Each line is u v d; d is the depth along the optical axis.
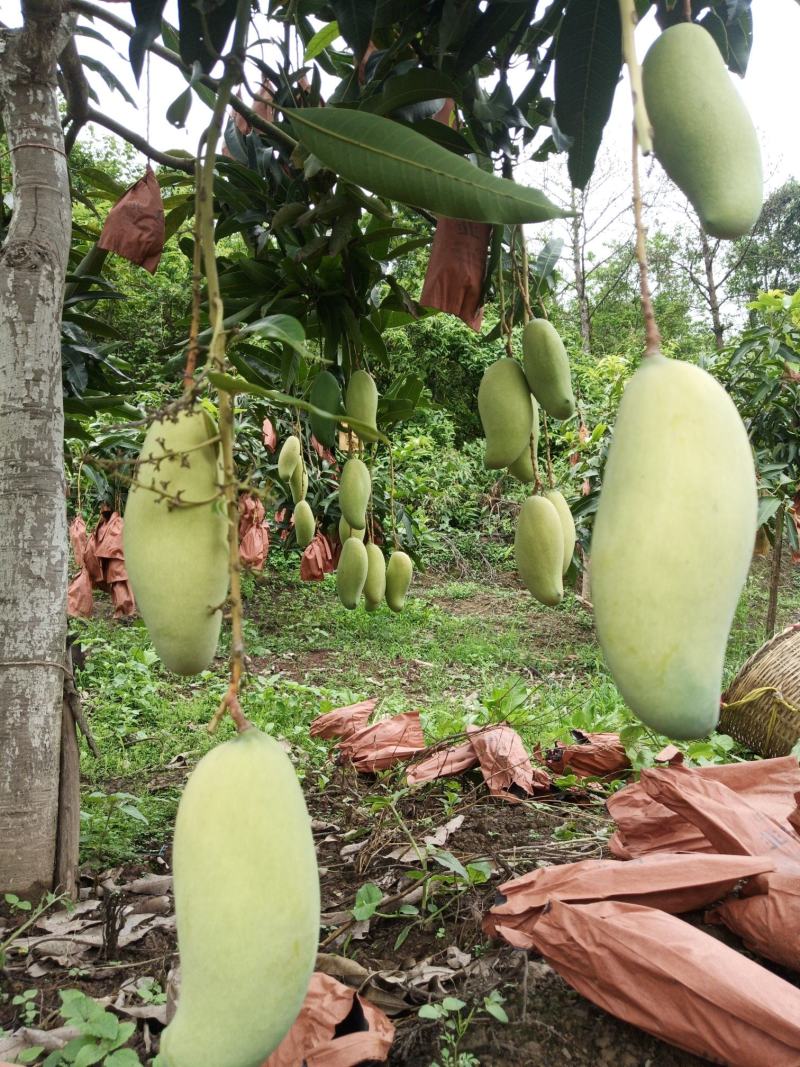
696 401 0.70
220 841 0.75
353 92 1.60
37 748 2.36
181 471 0.89
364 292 1.96
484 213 0.96
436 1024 1.97
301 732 4.50
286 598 9.20
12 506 2.31
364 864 2.83
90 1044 1.76
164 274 12.45
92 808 3.32
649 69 0.84
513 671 7.23
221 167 1.92
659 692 0.66
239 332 0.93
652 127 0.84
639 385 0.73
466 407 13.77
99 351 2.89
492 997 1.98
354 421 0.83
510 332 1.37
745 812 2.36
